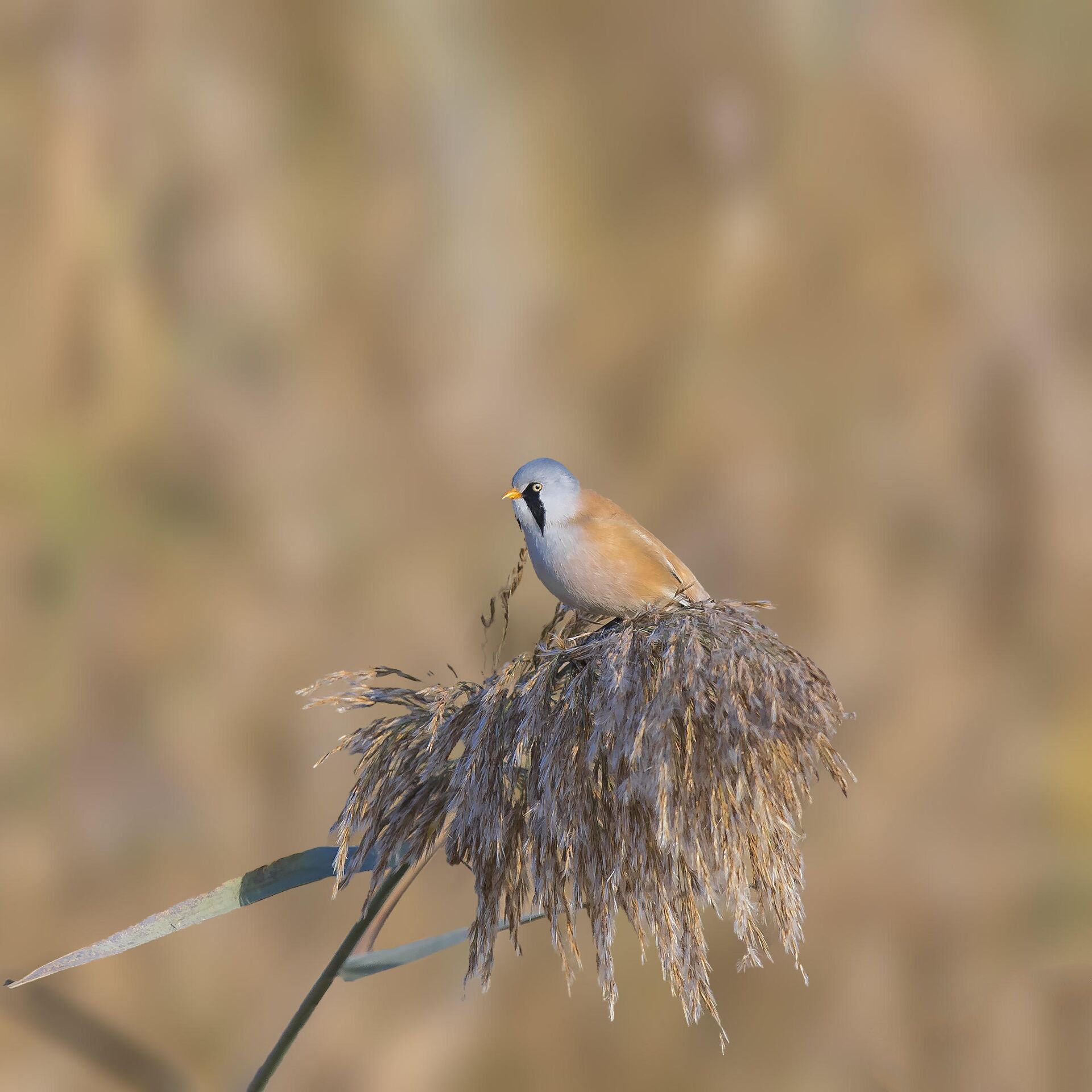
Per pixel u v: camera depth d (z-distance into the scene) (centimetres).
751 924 480
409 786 513
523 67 1338
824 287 1255
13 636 1048
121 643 1063
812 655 1111
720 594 1159
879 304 1238
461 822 505
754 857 477
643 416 1251
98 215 1185
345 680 546
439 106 1312
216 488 1153
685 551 1181
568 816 488
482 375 1240
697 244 1288
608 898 482
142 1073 871
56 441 1131
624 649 509
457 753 555
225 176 1234
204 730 1034
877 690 1082
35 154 1175
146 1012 916
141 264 1213
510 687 526
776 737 470
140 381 1166
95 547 1100
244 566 1125
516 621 1128
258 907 967
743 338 1255
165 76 1240
